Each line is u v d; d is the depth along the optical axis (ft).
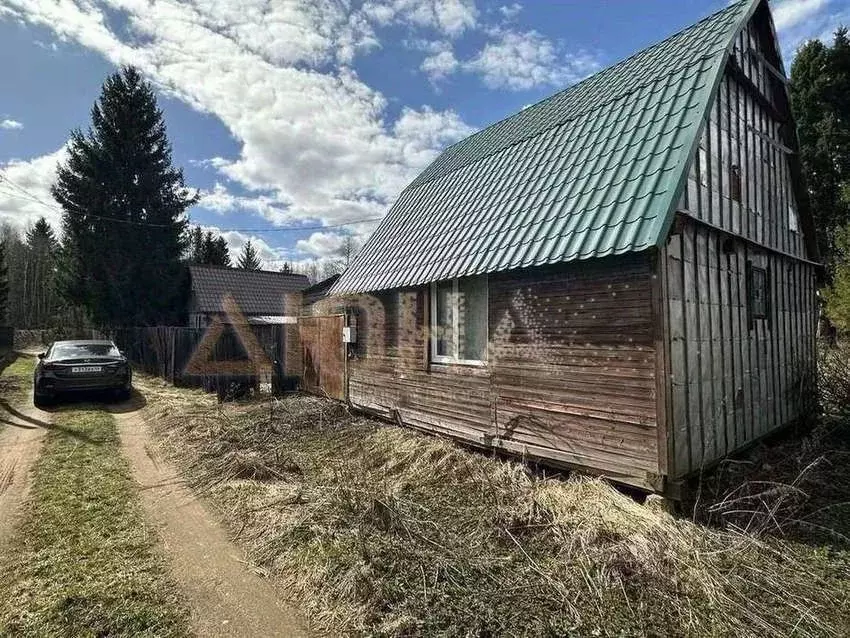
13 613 9.95
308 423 27.91
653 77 20.06
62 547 12.88
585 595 10.31
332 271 174.91
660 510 13.78
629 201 15.67
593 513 13.51
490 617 9.63
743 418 18.94
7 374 54.13
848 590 10.69
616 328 15.49
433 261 22.50
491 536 13.20
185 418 28.73
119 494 16.83
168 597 10.62
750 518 13.94
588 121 21.27
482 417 20.84
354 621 9.59
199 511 15.57
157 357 55.16
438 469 18.62
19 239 159.53
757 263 21.33
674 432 14.42
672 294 14.83
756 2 19.67
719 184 18.49
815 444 21.44
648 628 9.35
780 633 9.23
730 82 20.12
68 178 71.31
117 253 71.46
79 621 9.68
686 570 10.98
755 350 20.44
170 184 78.28
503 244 19.13
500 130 31.22
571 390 16.94
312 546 12.45
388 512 14.10
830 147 67.67
